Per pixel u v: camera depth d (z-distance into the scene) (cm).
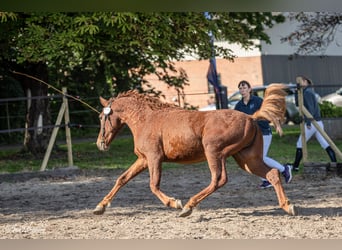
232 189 1216
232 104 2980
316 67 3962
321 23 2042
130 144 2269
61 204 1126
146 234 830
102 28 1709
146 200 1127
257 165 898
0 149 2333
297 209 955
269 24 2267
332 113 2233
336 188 1181
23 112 2625
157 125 910
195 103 3841
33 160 1845
